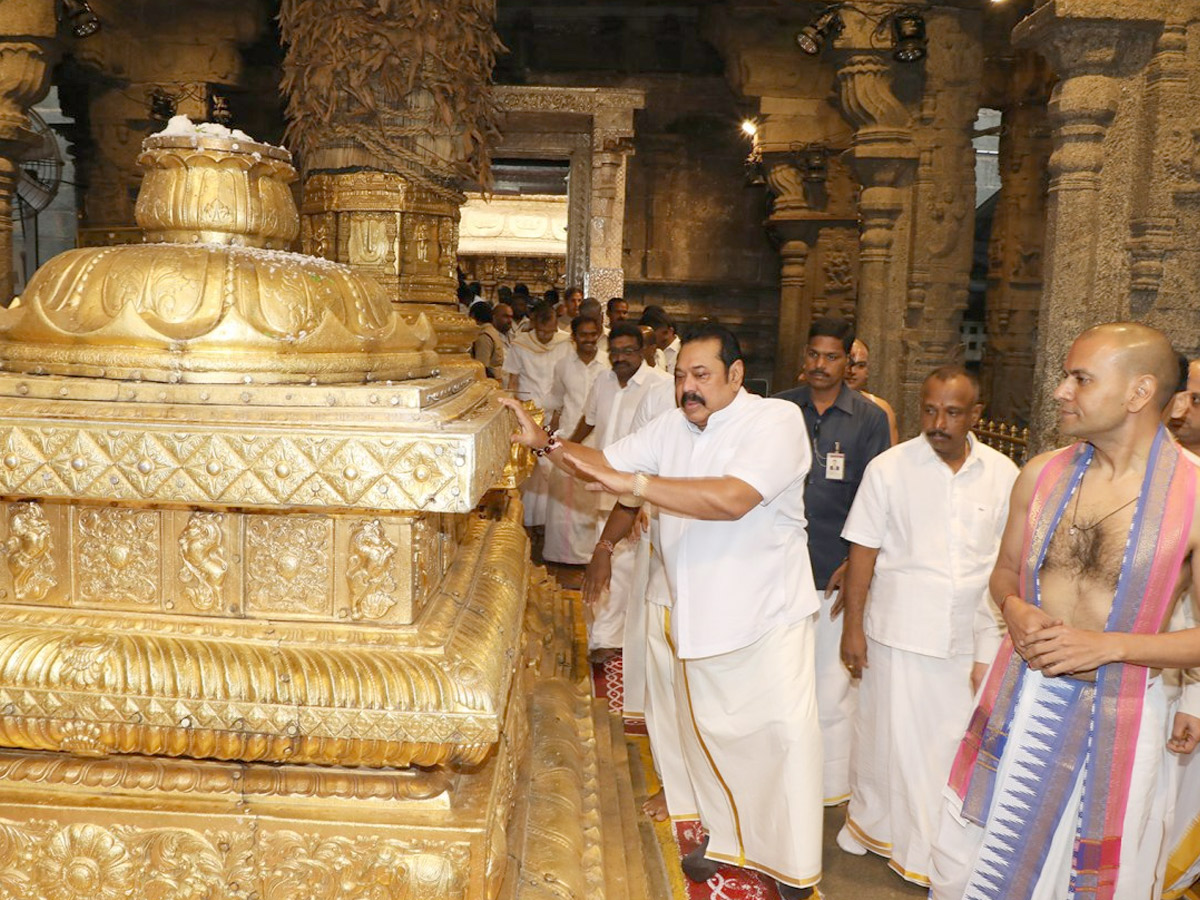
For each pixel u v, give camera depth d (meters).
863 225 9.27
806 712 2.72
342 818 1.79
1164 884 2.82
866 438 3.46
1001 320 11.25
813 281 14.43
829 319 3.48
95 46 10.84
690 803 3.11
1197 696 2.20
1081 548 2.09
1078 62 4.70
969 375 2.91
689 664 2.82
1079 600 2.09
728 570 2.71
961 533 2.91
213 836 1.78
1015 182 11.09
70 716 1.65
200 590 1.78
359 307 2.00
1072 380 2.04
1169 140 4.64
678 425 2.89
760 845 2.79
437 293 4.82
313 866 1.78
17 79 8.18
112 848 1.78
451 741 1.66
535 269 18.72
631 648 3.92
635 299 16.34
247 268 1.84
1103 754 2.05
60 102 11.55
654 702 3.15
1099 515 2.08
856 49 8.74
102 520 1.78
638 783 3.42
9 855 1.79
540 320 8.02
